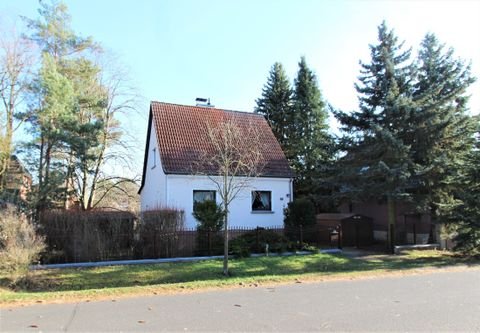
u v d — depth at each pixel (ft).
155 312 22.57
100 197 100.07
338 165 64.59
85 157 71.26
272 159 73.51
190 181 64.95
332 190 69.46
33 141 65.21
